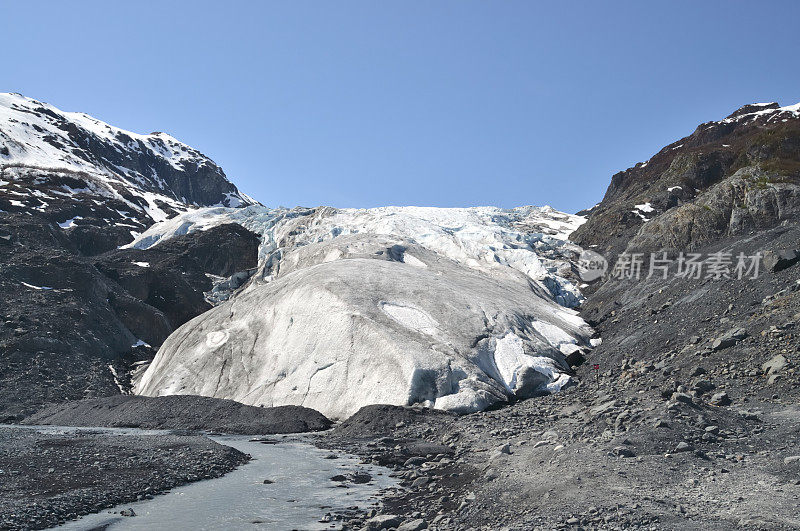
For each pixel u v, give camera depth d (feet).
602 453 58.23
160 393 151.94
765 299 120.98
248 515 50.67
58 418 138.62
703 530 37.01
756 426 65.77
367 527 45.03
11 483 61.31
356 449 88.07
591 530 38.73
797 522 37.52
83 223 345.10
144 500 57.26
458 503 51.62
